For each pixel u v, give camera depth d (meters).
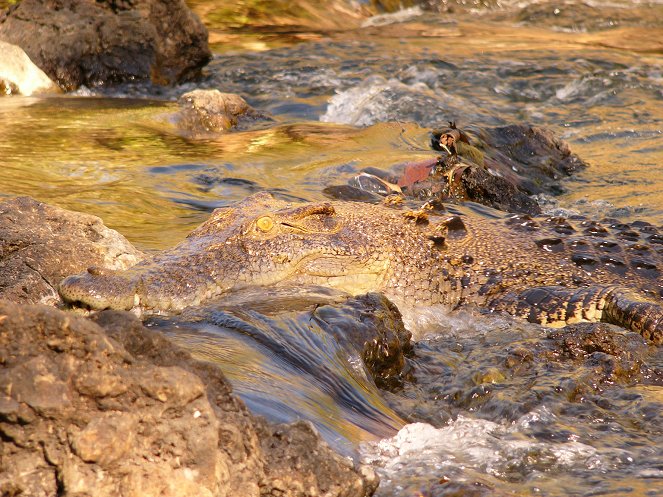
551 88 63.44
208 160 43.62
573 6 95.81
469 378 19.94
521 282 25.78
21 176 38.00
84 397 10.81
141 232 31.09
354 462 14.61
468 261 26.31
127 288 21.62
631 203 39.16
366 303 21.45
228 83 65.44
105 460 10.55
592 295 24.80
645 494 14.57
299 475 12.80
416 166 38.25
